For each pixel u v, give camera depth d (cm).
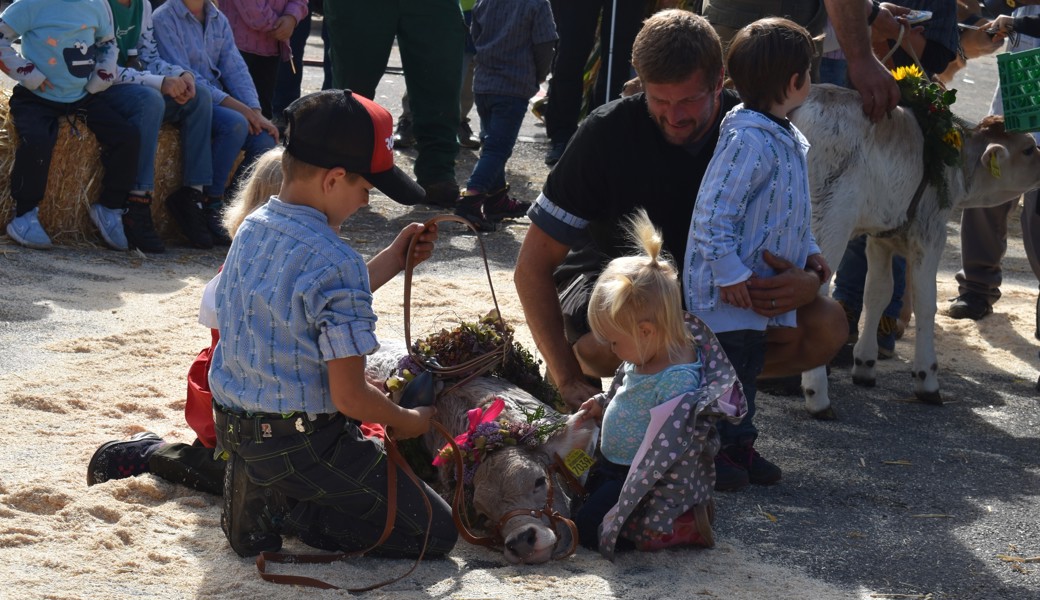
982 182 539
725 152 378
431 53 830
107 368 493
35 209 683
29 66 659
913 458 461
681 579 336
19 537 331
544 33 804
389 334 559
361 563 336
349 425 332
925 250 517
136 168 694
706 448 354
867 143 481
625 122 403
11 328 536
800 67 382
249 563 329
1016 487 433
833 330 423
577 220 416
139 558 327
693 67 367
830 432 488
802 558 360
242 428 321
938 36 598
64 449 404
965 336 656
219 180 748
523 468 346
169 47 744
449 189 863
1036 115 510
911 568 357
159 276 657
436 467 392
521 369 409
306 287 306
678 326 346
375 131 315
